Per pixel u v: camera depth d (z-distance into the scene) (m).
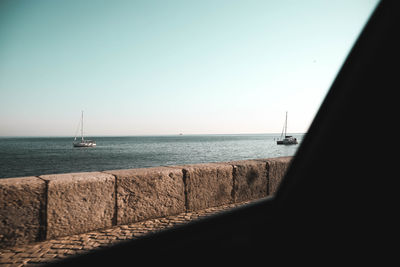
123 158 52.50
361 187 1.83
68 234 3.16
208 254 2.36
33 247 2.83
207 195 4.45
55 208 3.09
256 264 2.03
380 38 1.63
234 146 104.00
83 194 3.29
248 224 2.93
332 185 2.00
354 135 1.87
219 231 2.90
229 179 4.73
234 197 4.78
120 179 3.59
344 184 1.93
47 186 3.04
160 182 3.95
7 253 2.68
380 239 1.68
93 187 3.37
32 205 2.95
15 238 2.84
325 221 2.01
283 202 2.43
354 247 1.79
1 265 2.42
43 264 2.43
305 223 2.16
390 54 1.62
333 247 1.89
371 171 1.79
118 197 3.56
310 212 2.14
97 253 2.65
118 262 2.43
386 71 1.66
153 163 42.97
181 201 4.15
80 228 3.25
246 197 4.95
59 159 51.03
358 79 1.79
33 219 2.95
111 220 3.50
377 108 1.73
